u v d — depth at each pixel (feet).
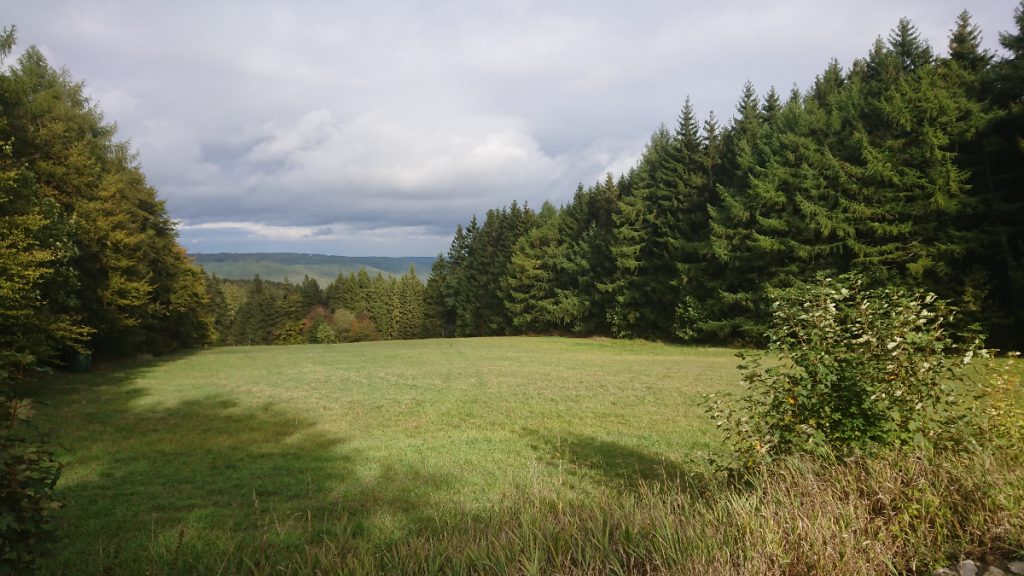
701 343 127.65
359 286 341.41
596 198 181.47
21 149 65.72
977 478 12.62
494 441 35.83
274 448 34.01
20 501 9.48
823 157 99.35
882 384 14.84
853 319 16.46
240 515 21.48
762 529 11.55
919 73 89.35
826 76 132.67
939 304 15.65
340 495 24.29
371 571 11.98
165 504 22.98
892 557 11.16
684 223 130.00
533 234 193.16
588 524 12.58
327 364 94.43
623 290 144.25
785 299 17.80
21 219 47.39
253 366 91.25
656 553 11.23
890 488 12.68
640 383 65.31
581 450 32.73
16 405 10.45
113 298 78.64
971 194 83.25
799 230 104.12
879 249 88.69
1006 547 11.09
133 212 96.89
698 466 23.68
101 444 34.76
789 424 15.84
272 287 434.30
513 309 193.36
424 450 33.24
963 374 15.58
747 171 119.03
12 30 60.34
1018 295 77.51
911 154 86.43
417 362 97.09
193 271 137.69
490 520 15.10
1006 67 80.48
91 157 80.07
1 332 48.39
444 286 267.39
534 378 71.46
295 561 14.76
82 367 78.64
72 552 17.44
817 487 13.34
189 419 44.75
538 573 10.50
